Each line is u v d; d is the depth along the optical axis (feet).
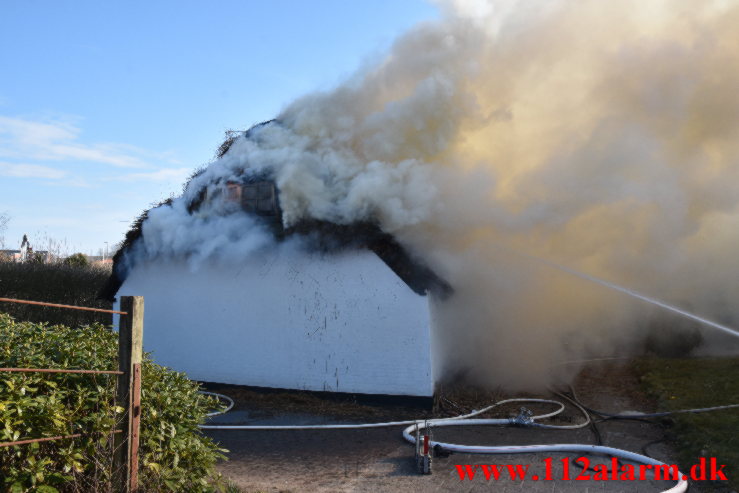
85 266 85.35
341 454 24.40
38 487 11.92
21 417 12.13
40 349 14.71
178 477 14.99
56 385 13.42
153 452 14.89
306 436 27.84
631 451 24.03
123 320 14.21
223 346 40.32
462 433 27.84
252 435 28.17
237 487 19.12
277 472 21.88
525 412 29.32
